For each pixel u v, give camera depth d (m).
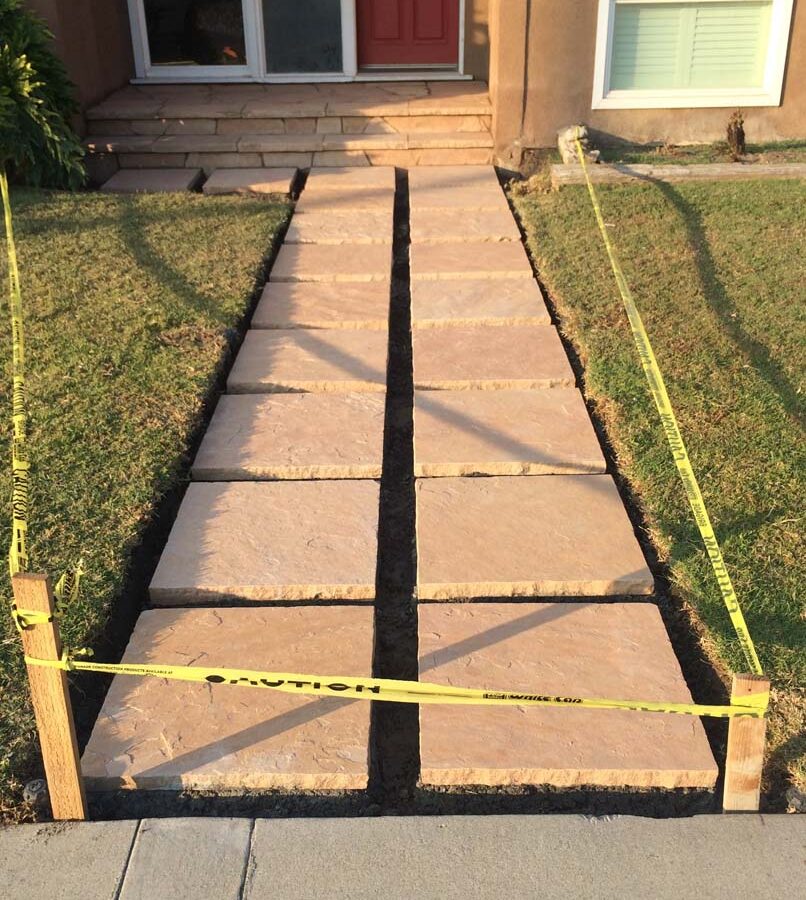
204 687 2.97
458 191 7.80
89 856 2.44
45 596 2.28
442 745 2.76
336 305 5.70
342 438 4.32
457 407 4.57
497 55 8.14
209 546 3.60
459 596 3.40
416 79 9.99
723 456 4.02
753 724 2.45
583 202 7.24
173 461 4.05
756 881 2.36
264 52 9.82
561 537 3.64
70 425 4.23
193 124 8.66
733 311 5.34
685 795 2.69
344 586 3.40
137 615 3.41
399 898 2.33
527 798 2.69
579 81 8.18
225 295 5.69
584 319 5.34
